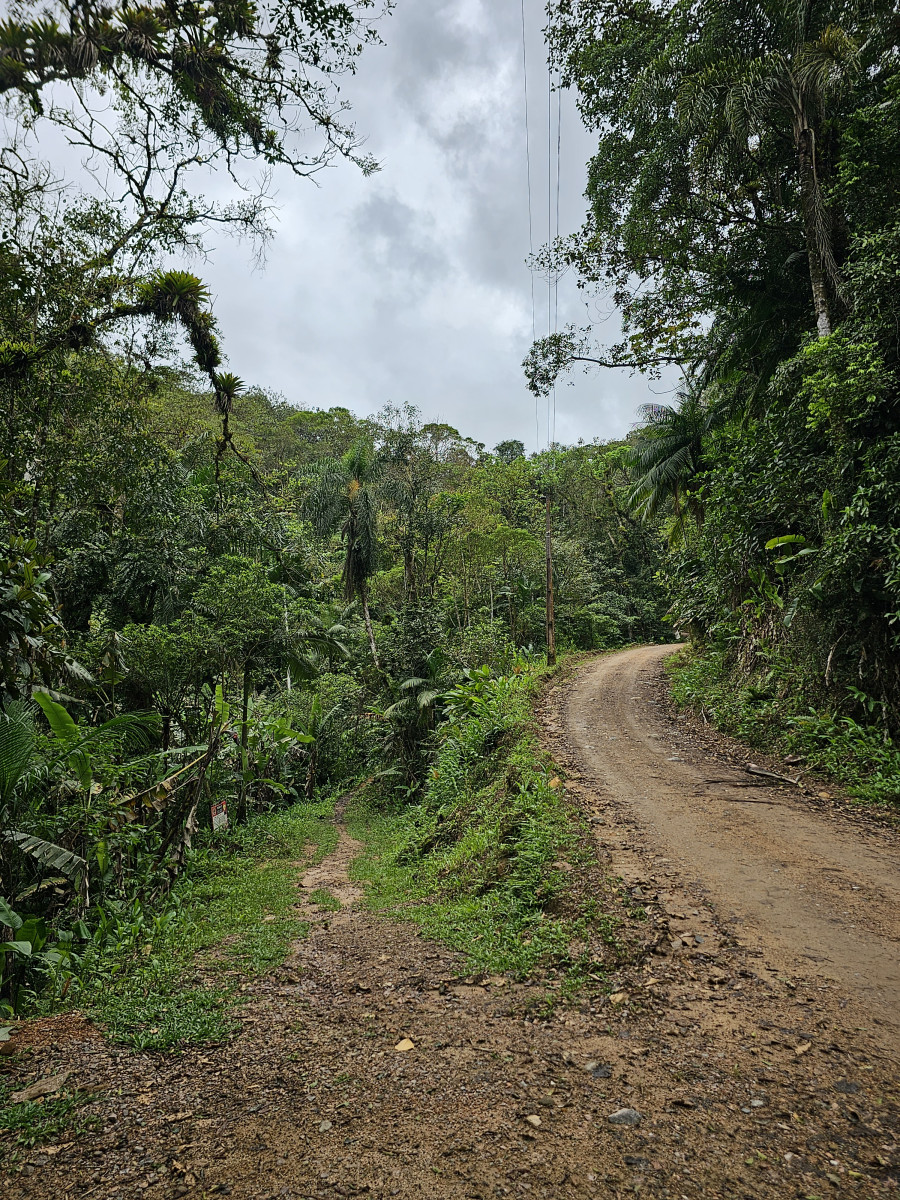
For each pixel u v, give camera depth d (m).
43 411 9.85
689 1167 2.35
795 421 11.24
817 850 6.23
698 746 11.44
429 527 27.34
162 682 12.25
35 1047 4.00
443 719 17.52
